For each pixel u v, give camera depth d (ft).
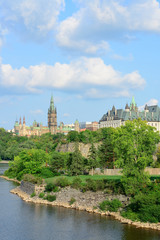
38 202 358.23
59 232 256.73
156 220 264.72
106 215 297.74
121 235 246.06
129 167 310.86
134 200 284.61
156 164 424.87
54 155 501.97
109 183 337.93
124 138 320.29
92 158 466.70
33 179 420.77
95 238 242.37
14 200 375.66
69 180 399.65
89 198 331.16
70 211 315.58
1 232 258.78
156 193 286.25
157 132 320.70
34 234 253.44
